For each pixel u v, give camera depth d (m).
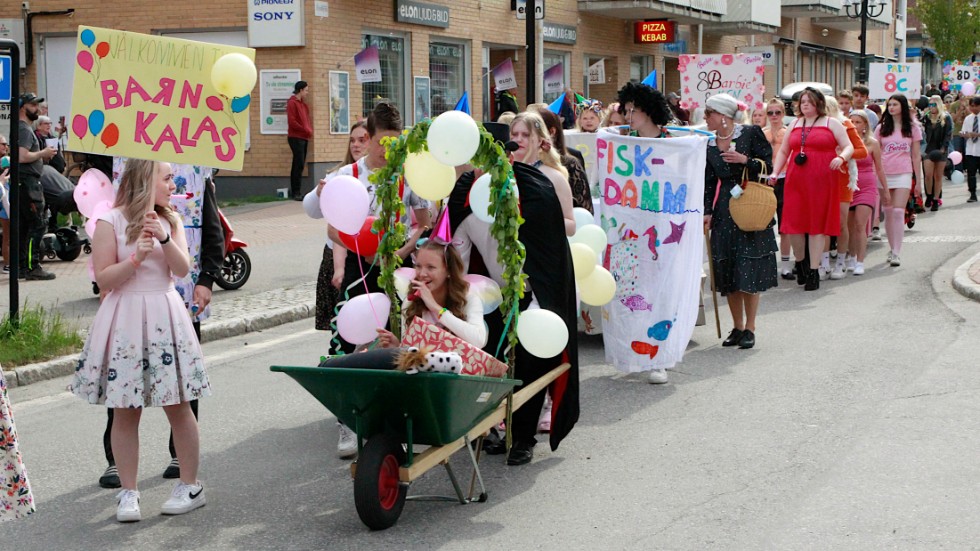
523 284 5.91
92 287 12.53
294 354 9.90
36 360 9.15
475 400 5.40
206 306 6.34
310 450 6.93
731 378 8.43
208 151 5.55
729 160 9.23
